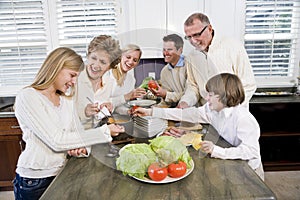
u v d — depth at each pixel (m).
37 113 1.32
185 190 1.12
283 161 3.00
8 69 3.08
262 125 2.95
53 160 1.43
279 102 2.76
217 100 1.42
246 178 1.20
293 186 2.70
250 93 2.01
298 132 2.88
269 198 1.07
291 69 3.13
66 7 2.92
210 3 2.80
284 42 3.07
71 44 3.01
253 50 3.08
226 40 1.98
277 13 2.96
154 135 1.39
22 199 1.47
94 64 1.25
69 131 1.39
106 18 2.93
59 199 1.09
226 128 1.53
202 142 1.40
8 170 2.70
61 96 1.41
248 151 1.41
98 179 1.22
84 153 1.42
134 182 1.19
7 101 3.11
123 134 1.38
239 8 2.86
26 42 3.02
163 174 1.16
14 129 2.59
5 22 2.95
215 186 1.14
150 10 2.79
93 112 1.35
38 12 2.93
